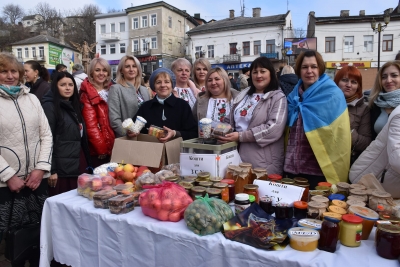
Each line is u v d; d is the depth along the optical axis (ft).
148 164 7.71
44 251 6.75
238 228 4.96
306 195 6.17
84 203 6.50
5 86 7.39
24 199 7.84
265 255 4.37
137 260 5.58
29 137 7.68
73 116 8.94
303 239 4.40
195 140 7.75
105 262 5.96
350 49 83.76
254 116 7.97
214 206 5.25
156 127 8.38
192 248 4.98
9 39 147.54
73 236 6.40
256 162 7.82
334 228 4.38
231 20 111.24
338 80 8.62
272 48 95.14
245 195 5.65
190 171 7.11
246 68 22.72
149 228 5.39
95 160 10.05
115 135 10.23
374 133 8.24
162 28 113.50
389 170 6.37
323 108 7.15
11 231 7.21
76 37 153.89
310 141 7.23
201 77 12.12
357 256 4.28
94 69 10.52
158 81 9.39
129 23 119.75
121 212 5.90
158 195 5.66
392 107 7.71
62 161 8.78
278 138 7.70
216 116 9.15
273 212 5.68
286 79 12.51
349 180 7.34
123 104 10.34
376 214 4.80
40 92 14.17
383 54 81.97
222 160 6.95
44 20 170.40
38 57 131.23
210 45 105.29
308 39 85.46
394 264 4.08
